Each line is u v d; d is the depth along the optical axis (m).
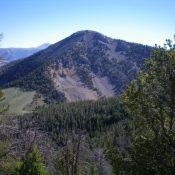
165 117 15.69
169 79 15.27
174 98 15.33
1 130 31.50
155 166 14.79
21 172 28.25
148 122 15.73
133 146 15.65
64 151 25.73
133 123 16.23
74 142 25.98
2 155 29.20
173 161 14.77
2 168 29.00
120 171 15.53
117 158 15.61
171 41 15.80
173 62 15.40
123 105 16.36
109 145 16.44
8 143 29.94
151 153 14.99
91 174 35.72
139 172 14.88
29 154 28.77
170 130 15.27
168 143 15.02
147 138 15.63
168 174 14.54
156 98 15.66
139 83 16.17
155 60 15.84
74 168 25.42
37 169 28.42
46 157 32.81
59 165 26.23
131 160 15.45
